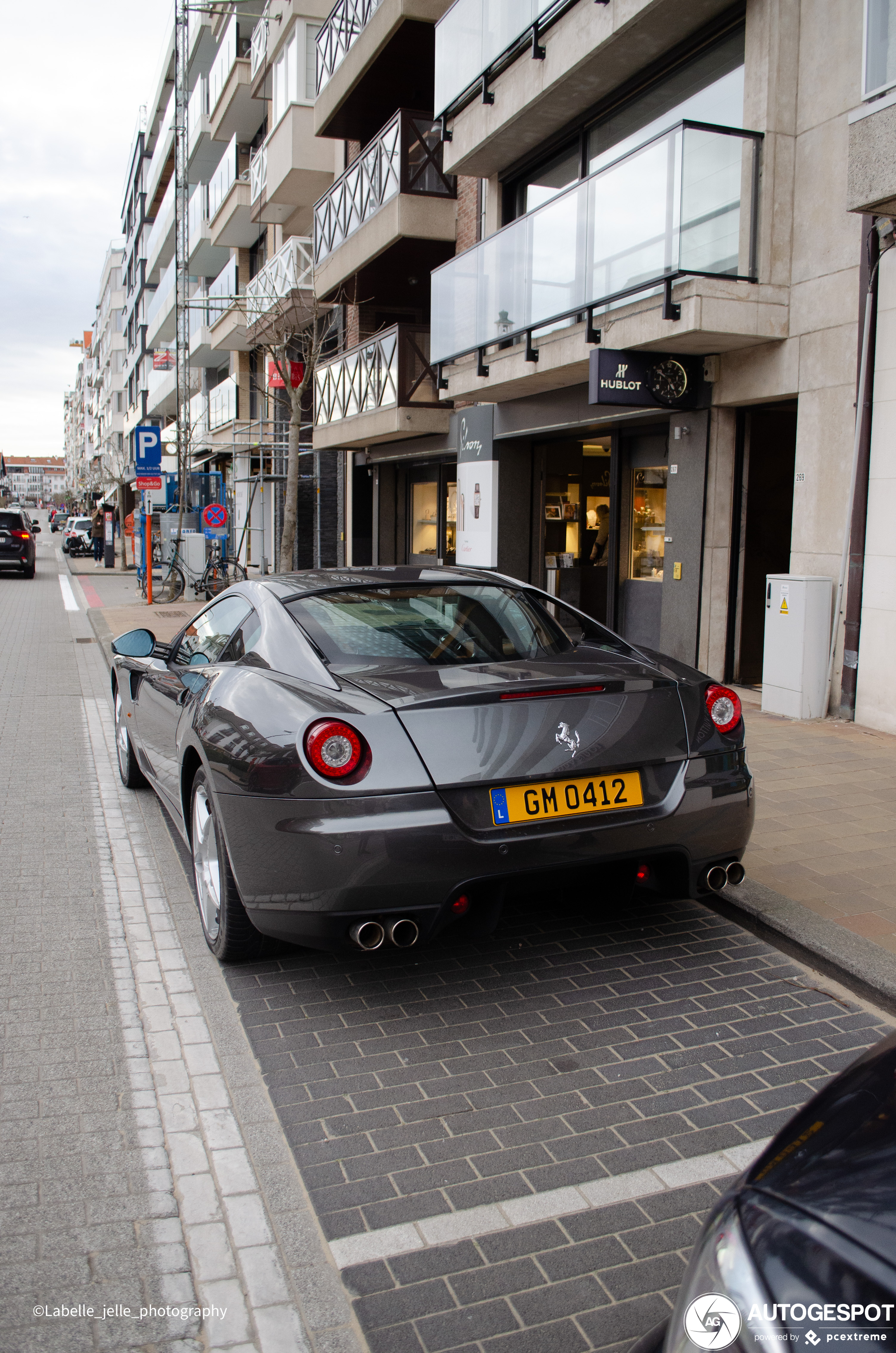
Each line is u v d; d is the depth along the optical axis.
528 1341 1.92
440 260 15.23
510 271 10.20
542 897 4.33
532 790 3.05
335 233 16.72
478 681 3.21
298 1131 2.62
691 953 3.75
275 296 19.30
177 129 23.30
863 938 3.68
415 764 2.95
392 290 17.08
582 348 9.23
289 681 3.33
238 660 3.80
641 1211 2.30
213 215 27.92
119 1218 2.29
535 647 3.80
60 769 6.88
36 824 5.52
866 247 7.00
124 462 44.34
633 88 9.71
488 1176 2.43
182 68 23.23
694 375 8.76
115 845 5.14
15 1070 2.93
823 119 7.50
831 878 4.34
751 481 8.90
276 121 20.03
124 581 29.41
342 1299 2.04
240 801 3.17
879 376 7.00
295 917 3.06
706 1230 1.20
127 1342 1.93
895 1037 1.49
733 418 8.80
